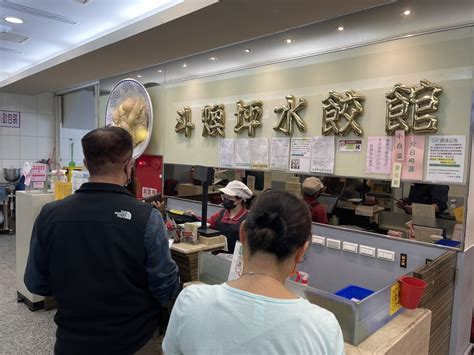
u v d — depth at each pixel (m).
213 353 0.78
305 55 2.96
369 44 2.59
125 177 1.52
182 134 4.09
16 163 6.48
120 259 1.36
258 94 3.32
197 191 3.91
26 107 6.54
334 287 2.81
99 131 1.46
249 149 3.39
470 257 2.35
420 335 1.53
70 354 1.37
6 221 5.91
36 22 3.77
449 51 2.26
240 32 3.12
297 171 3.03
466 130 2.21
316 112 2.90
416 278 1.69
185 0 2.74
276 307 0.79
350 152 2.71
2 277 4.11
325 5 2.52
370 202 2.62
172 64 4.18
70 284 1.35
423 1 2.34
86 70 4.68
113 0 3.22
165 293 1.48
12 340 2.84
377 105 2.57
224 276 1.72
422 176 2.38
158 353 1.60
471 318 2.55
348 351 1.27
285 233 0.84
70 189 3.20
